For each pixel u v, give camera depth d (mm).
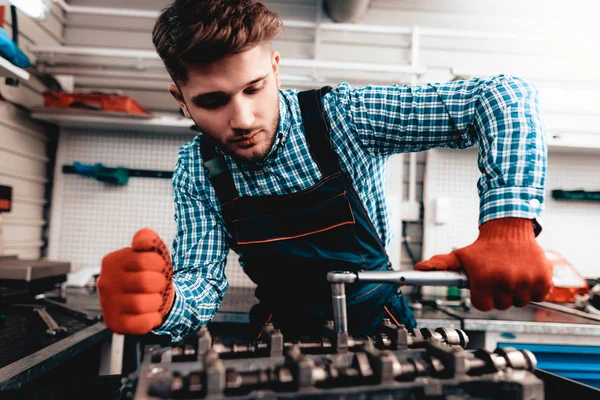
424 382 569
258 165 1103
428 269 708
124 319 645
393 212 2482
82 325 1507
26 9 1684
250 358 646
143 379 549
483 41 2590
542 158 803
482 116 904
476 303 688
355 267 1096
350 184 1113
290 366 576
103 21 2598
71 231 2498
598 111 2248
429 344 664
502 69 2568
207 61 778
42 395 954
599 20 2566
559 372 1682
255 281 1220
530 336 1692
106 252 2504
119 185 2518
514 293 675
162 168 2543
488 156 835
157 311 689
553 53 2463
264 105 889
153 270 665
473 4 2617
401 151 1124
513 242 700
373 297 1097
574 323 1676
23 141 2279
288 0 2594
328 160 1095
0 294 1706
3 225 2127
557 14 2600
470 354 673
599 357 1699
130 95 2537
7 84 1903
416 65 2391
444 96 983
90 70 2414
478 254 690
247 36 771
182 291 955
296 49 2594
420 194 2570
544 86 2504
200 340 662
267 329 706
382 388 549
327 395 531
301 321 1110
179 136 2551
